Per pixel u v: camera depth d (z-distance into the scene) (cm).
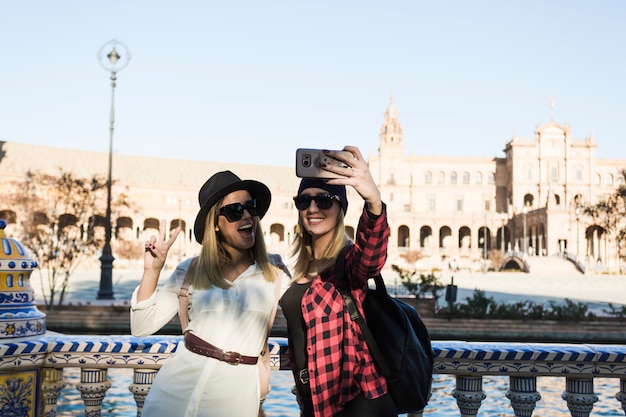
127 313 2392
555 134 10800
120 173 10319
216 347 287
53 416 385
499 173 11394
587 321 2350
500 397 1127
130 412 984
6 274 365
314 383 285
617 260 8525
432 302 2438
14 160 9425
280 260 327
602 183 10769
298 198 311
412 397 281
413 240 10788
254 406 291
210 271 298
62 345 373
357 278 285
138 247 7844
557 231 9006
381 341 283
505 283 5244
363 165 275
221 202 304
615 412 1001
